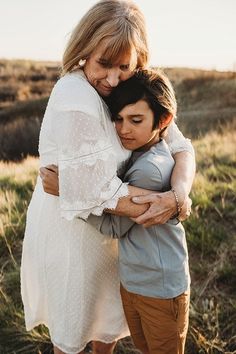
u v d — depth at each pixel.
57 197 2.11
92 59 1.85
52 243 2.18
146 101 1.90
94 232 2.16
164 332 2.09
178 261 2.03
